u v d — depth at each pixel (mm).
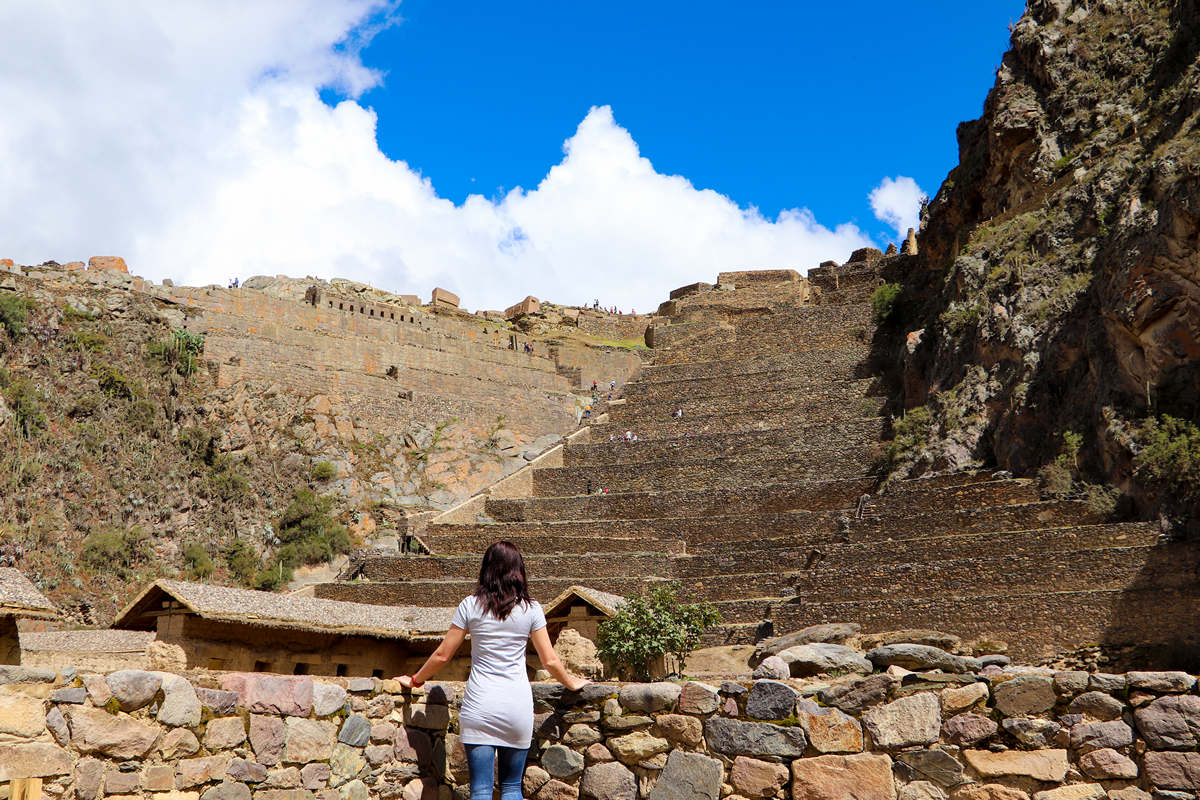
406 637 27609
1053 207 44562
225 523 49875
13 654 23219
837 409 54219
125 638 26328
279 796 8531
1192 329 31078
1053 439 35969
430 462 58844
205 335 55812
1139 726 7746
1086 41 51531
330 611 27328
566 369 71625
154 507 48000
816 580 33719
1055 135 49594
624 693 9148
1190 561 27203
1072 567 29141
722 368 62406
